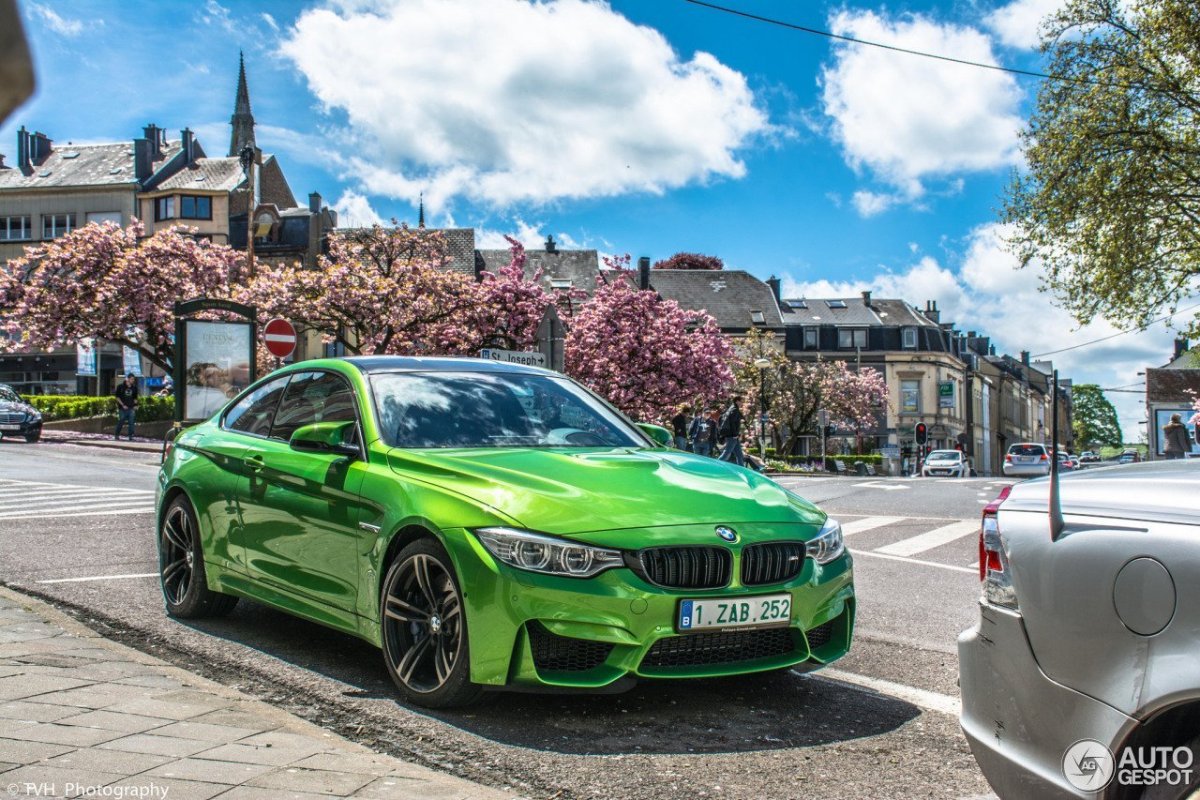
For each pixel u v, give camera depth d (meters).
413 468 4.60
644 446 5.43
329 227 59.75
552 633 3.96
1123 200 19.72
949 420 72.31
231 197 59.25
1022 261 21.22
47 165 63.16
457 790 3.20
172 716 3.88
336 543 4.76
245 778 3.23
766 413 49.78
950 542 11.11
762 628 4.21
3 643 4.95
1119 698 2.30
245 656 5.10
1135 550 2.33
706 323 40.91
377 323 34.50
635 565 4.02
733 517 4.33
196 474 5.84
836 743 3.97
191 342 22.64
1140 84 19.59
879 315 73.12
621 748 3.85
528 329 36.91
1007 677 2.61
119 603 6.30
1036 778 2.50
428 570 4.30
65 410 39.44
